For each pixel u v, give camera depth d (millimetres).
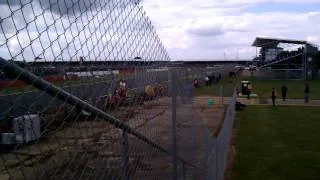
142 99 4434
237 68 130250
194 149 6910
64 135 2750
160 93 5031
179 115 5660
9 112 2193
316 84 78188
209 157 7727
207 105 36781
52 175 2574
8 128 2203
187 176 6578
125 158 3676
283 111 37188
